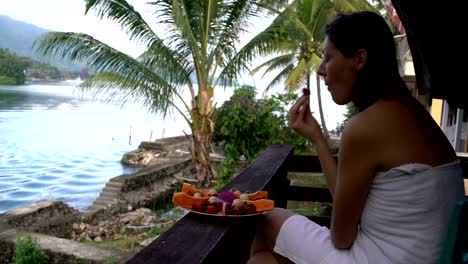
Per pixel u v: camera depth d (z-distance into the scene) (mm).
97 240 9656
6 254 7164
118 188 12414
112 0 8930
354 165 1168
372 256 1185
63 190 18109
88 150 28859
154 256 1182
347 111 18188
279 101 8305
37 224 9133
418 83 2615
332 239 1277
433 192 1109
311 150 9156
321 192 3041
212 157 13930
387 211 1152
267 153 2662
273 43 9984
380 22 1192
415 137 1127
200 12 9633
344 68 1209
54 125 43281
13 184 19094
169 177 14734
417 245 1119
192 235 1339
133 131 41219
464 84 2234
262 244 1546
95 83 9914
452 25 1860
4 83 95250
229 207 1510
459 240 1037
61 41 9180
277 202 2275
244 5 9688
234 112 7559
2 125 41031
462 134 9891
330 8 15828
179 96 10586
